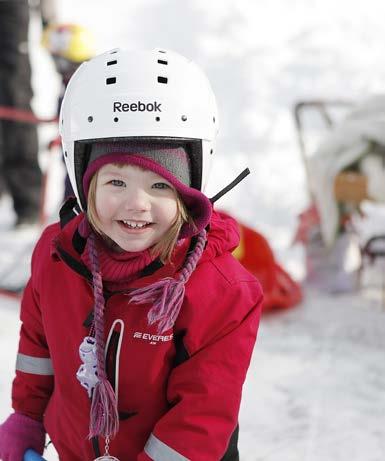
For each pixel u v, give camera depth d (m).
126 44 8.73
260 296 1.55
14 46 5.05
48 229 1.70
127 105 1.45
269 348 3.37
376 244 4.35
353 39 8.73
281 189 6.12
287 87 7.87
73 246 1.54
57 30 3.80
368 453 2.50
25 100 5.19
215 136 1.57
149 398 1.56
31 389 1.74
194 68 1.55
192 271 1.48
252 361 3.22
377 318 3.76
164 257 1.49
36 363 1.72
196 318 1.48
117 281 1.50
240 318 1.51
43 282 1.60
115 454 1.61
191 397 1.50
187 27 9.03
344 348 3.39
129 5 9.55
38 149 5.36
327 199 3.85
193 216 1.49
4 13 4.96
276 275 3.88
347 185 3.72
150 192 1.44
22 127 5.21
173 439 1.49
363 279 4.26
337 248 4.08
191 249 1.52
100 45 8.66
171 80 1.48
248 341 1.53
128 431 1.59
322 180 3.82
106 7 9.54
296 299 3.91
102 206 1.45
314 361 3.24
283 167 6.48
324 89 7.82
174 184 1.44
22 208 5.38
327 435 2.61
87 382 1.52
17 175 5.29
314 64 8.28
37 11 5.21
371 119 3.74
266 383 3.01
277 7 9.28
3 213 5.95
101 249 1.53
